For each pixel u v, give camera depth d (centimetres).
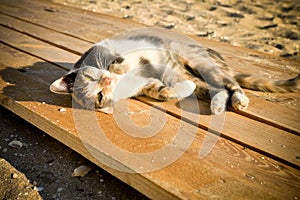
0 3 224
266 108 109
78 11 206
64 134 100
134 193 96
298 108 110
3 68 133
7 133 117
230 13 229
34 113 107
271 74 130
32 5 219
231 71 121
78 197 95
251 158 91
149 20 214
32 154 108
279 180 85
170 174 85
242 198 80
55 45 153
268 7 237
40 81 124
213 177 85
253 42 184
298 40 186
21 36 164
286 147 94
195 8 241
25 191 96
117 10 236
